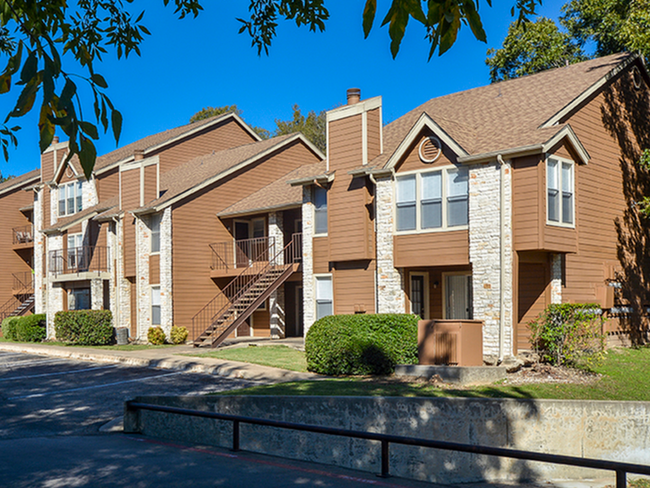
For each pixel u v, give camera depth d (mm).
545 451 12586
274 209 27766
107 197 36688
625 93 23109
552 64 35188
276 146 33250
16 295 44625
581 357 16547
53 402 15070
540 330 16938
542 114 19531
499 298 17688
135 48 8930
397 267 20516
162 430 12164
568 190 18688
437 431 12016
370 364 16281
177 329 27703
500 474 12344
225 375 18000
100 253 33625
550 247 17562
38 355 26422
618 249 21844
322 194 23625
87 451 10102
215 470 8805
